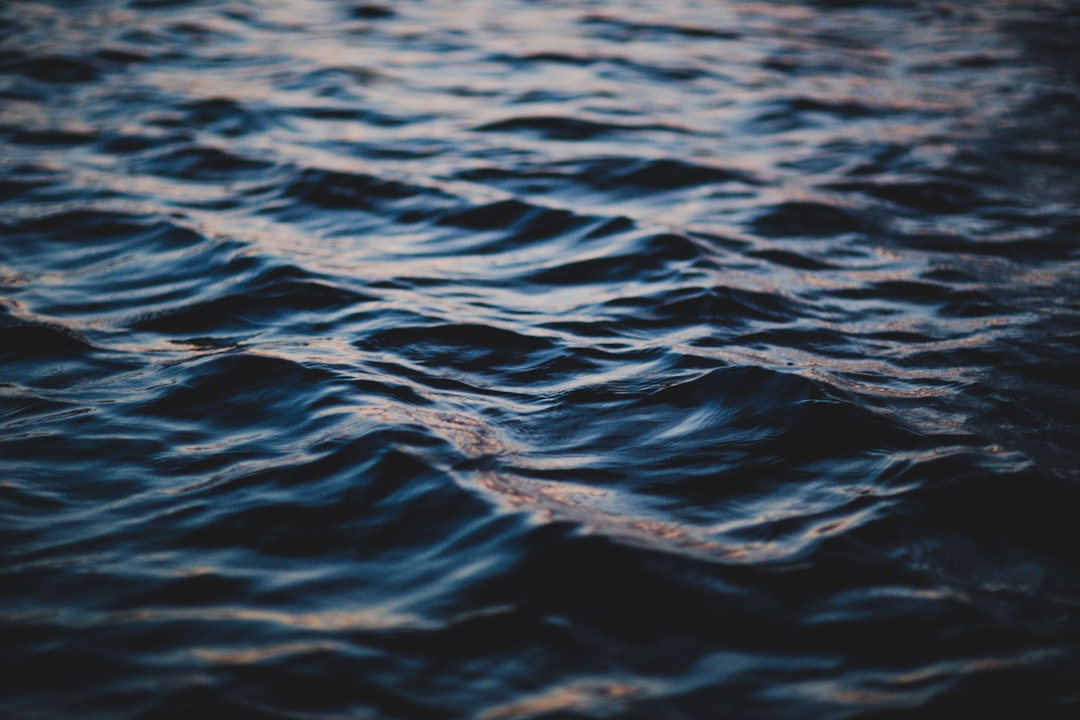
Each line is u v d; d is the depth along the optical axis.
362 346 4.08
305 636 2.45
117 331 4.21
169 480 3.13
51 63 8.28
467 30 9.96
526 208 5.76
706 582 2.66
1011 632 2.52
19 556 2.76
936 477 3.16
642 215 5.68
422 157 6.59
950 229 5.71
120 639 2.44
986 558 2.81
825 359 4.09
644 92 8.20
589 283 4.83
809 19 11.12
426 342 4.14
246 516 2.93
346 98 7.77
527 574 2.66
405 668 2.36
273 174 6.23
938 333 4.39
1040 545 2.87
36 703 2.23
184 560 2.75
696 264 5.01
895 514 2.98
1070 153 7.05
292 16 10.27
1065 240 5.58
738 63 9.20
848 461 3.28
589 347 4.14
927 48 10.00
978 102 8.25
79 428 3.43
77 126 6.98
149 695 2.26
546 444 3.38
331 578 2.67
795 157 6.85
